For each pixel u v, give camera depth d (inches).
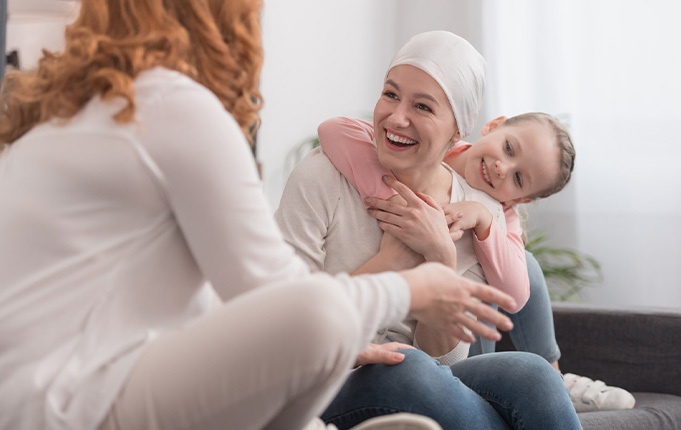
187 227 49.9
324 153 82.9
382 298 51.2
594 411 102.7
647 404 104.7
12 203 48.8
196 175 49.0
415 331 81.0
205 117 49.6
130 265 49.4
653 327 114.0
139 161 48.4
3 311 47.7
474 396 72.5
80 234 48.6
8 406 46.8
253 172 51.3
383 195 79.6
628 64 188.9
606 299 189.2
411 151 78.6
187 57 53.9
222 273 50.4
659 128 186.7
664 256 186.1
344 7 192.9
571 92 192.7
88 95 50.7
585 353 116.7
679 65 185.5
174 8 53.9
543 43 194.4
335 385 48.6
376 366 72.9
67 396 46.7
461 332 54.6
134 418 46.6
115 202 48.8
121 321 49.0
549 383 73.0
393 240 79.4
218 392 46.2
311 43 187.0
